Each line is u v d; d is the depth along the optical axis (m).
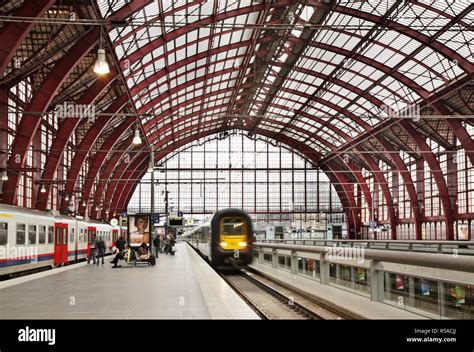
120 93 42.19
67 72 29.38
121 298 13.27
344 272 14.33
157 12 31.95
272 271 24.47
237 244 30.08
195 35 38.94
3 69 22.47
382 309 10.20
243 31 40.97
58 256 31.64
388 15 37.22
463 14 34.56
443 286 8.38
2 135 32.75
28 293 14.65
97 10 26.58
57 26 28.88
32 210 27.25
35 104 29.55
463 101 44.19
